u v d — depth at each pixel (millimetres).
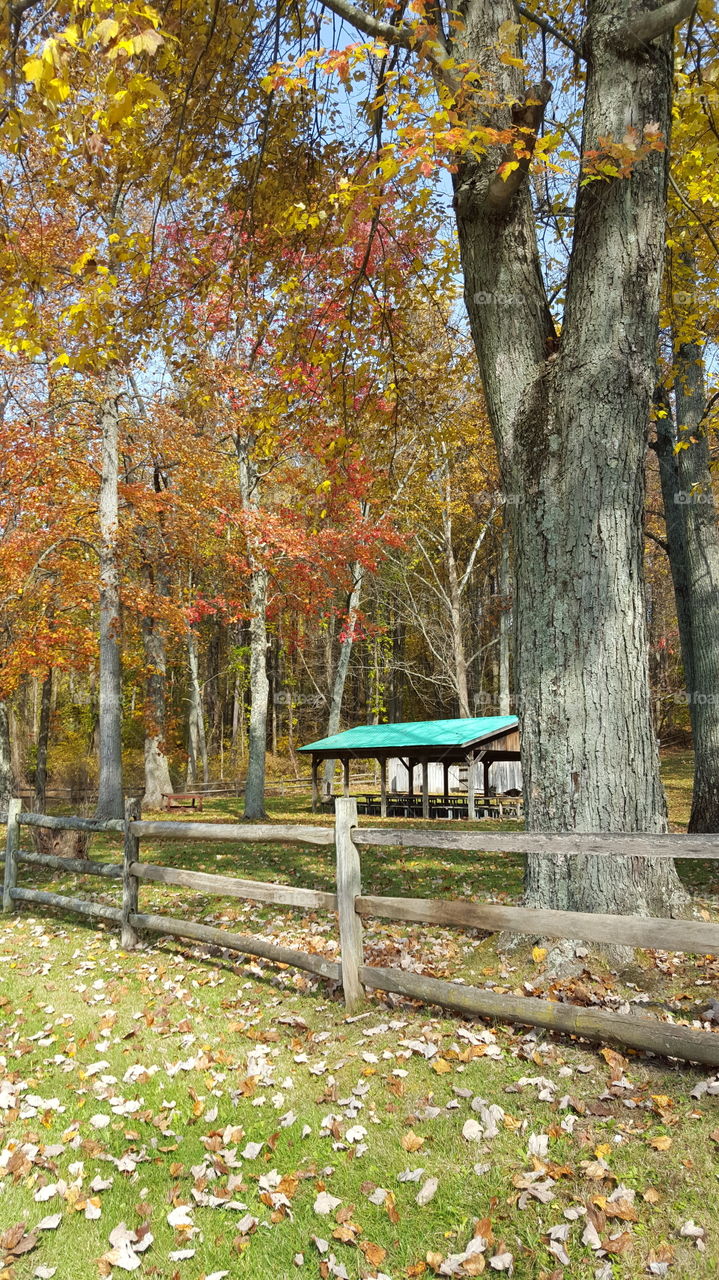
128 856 6824
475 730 21594
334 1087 3865
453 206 5625
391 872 9938
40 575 16656
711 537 11312
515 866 9922
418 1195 2982
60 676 32875
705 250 9586
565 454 4992
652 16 4523
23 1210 3109
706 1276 2447
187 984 5684
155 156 7129
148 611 17953
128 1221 3031
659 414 10984
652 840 3461
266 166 7613
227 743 45219
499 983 4691
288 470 17812
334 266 7922
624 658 4867
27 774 30578
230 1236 2902
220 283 7988
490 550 35188
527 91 4770
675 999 4207
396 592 34250
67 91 3783
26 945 7137
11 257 5988
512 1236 2725
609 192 4816
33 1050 4668
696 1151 3008
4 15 4504
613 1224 2719
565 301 5117
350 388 8562
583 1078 3625
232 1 6715
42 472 15320
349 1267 2678
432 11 5402
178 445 16844
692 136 7039
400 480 21281
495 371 5473
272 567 18953
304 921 7262
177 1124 3709
